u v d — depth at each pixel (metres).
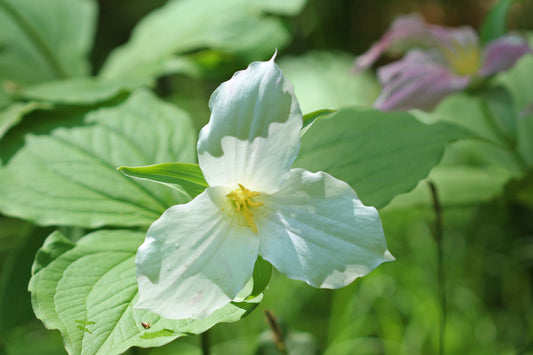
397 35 0.59
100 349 0.43
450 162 0.73
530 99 0.70
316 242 0.43
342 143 0.51
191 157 0.55
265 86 0.43
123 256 0.47
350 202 0.43
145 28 0.81
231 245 0.43
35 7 0.74
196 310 0.42
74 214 0.50
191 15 0.79
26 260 0.57
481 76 0.56
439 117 0.71
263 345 0.56
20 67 0.71
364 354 0.72
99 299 0.45
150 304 0.42
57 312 0.44
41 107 0.57
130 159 0.54
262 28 0.78
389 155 0.50
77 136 0.55
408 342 0.70
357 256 0.43
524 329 0.74
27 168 0.53
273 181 0.43
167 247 0.42
